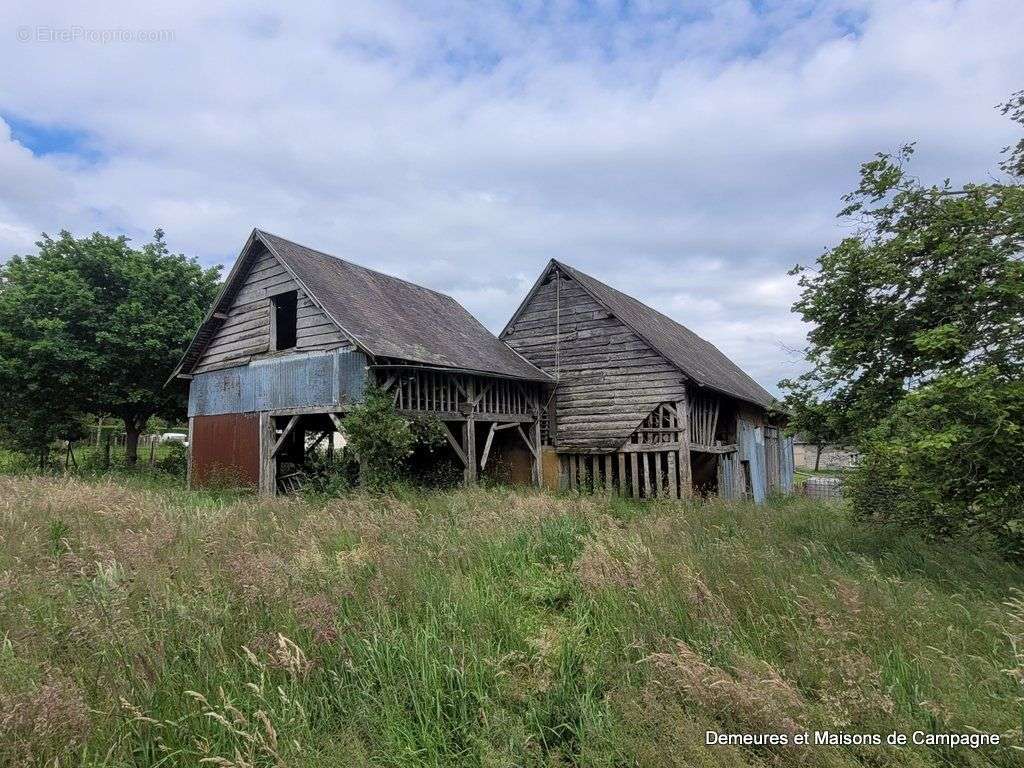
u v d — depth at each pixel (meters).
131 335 21.25
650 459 19.20
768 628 4.69
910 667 4.03
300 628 4.43
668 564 6.04
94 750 3.17
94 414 24.30
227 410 17.39
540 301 20.75
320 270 16.70
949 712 3.42
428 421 14.56
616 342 19.05
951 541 7.68
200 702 3.53
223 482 16.81
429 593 5.27
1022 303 6.80
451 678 3.98
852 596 4.82
